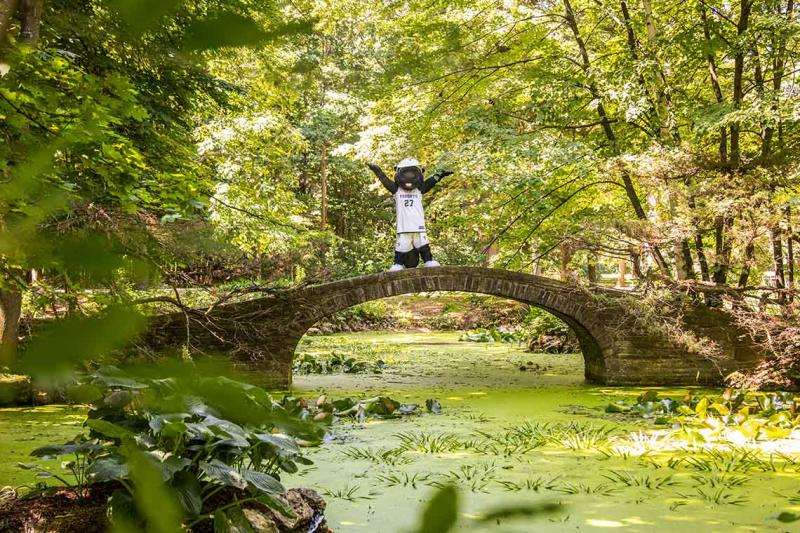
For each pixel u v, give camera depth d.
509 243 15.05
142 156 7.11
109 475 2.70
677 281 10.76
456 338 21.23
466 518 0.38
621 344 11.35
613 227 10.90
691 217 10.45
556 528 4.57
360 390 10.81
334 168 25.98
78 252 0.36
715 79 12.34
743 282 11.95
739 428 7.36
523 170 12.16
